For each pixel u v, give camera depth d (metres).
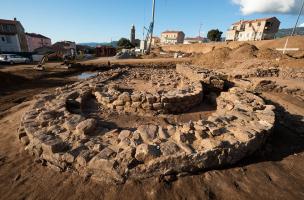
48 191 2.99
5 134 4.92
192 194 2.95
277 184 3.22
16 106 8.11
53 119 4.62
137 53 47.38
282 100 8.54
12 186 3.09
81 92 7.13
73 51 40.81
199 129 3.95
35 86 13.54
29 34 49.81
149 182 3.11
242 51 22.50
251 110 5.29
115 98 6.55
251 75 12.67
